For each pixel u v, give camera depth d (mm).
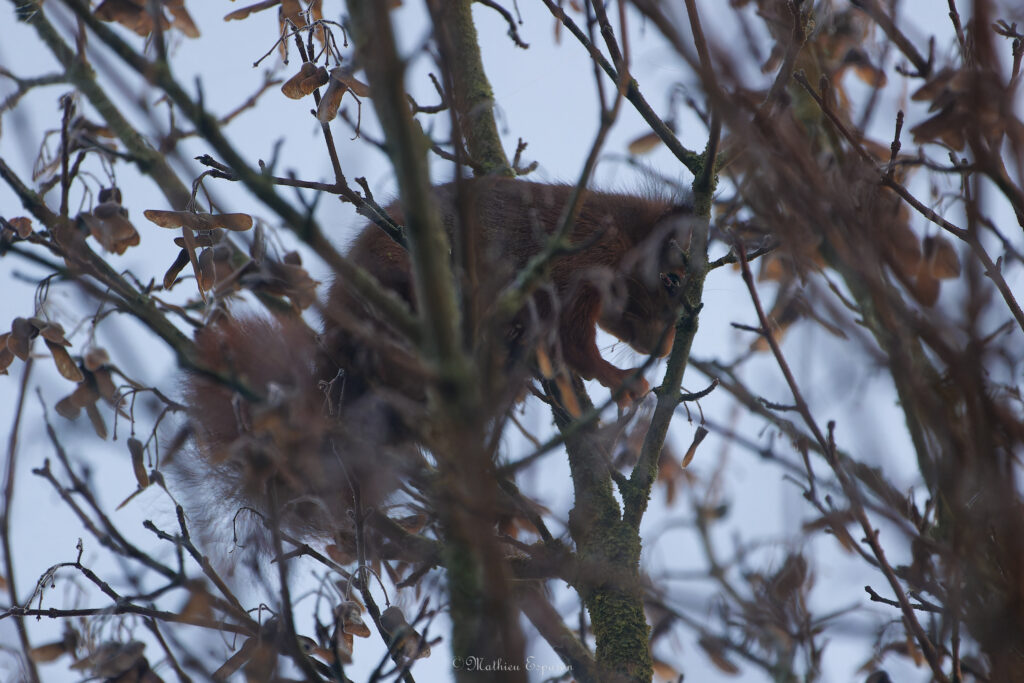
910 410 5680
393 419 7938
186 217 6508
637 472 7367
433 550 7355
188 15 7133
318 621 6613
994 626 4512
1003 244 5648
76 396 7016
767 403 6574
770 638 6457
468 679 4273
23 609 6703
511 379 5359
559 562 7406
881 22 6699
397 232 6395
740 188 5086
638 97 7363
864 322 5805
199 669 6273
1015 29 5594
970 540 4590
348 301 9117
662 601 6828
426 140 4832
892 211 6410
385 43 4414
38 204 6934
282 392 6020
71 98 7266
